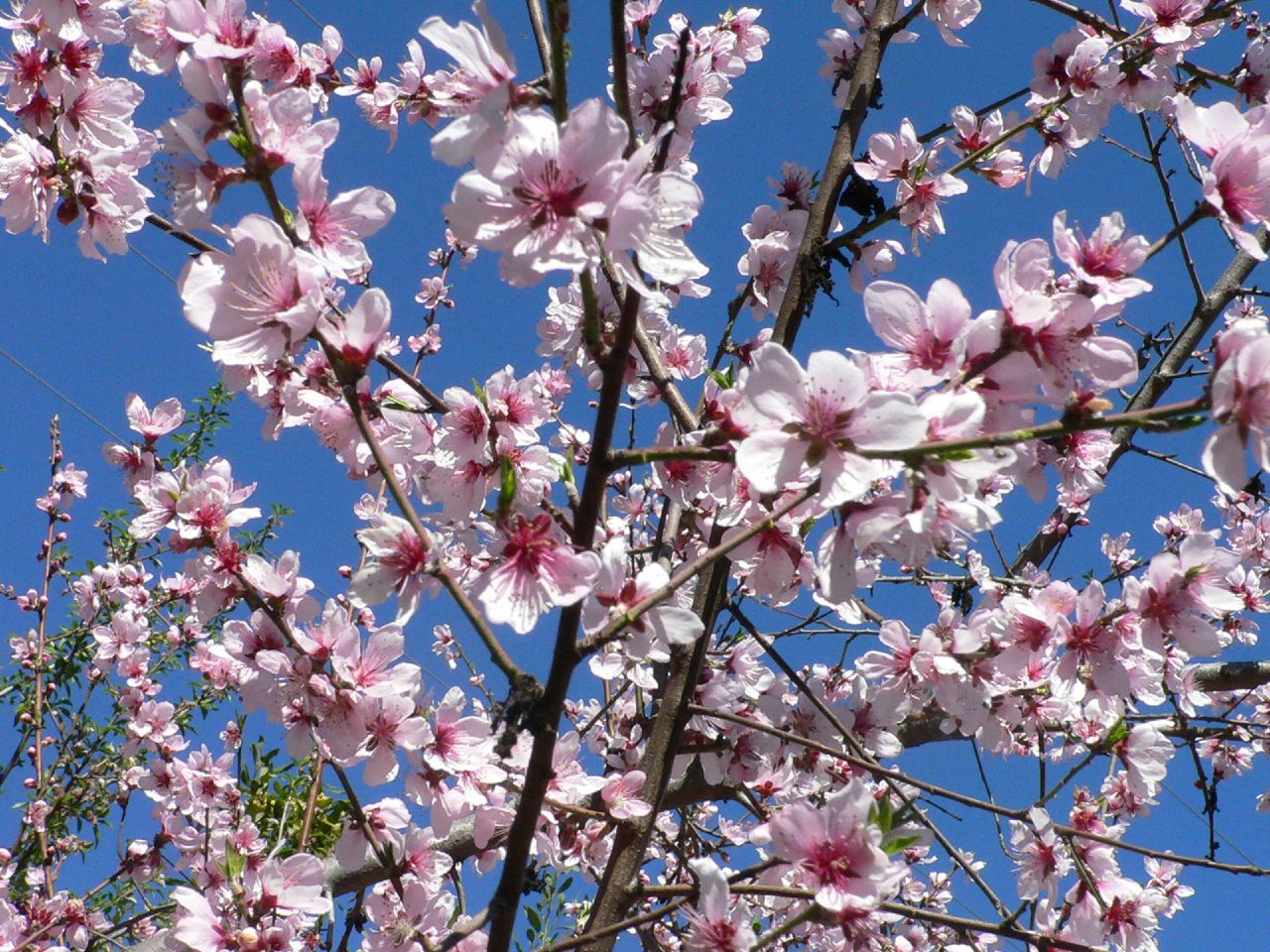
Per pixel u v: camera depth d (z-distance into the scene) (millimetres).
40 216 1028
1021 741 1291
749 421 907
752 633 1081
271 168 924
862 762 1037
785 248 1132
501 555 921
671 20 1122
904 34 1191
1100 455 1074
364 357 915
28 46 1036
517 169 878
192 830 1379
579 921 1425
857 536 914
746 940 927
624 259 890
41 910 1515
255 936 1012
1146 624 1015
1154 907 1088
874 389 912
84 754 1823
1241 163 910
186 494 1036
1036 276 921
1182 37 1120
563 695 913
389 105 1167
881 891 915
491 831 1046
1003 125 1167
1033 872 1075
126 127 1041
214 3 928
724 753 1074
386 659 997
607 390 905
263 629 1010
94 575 1593
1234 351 879
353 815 1021
